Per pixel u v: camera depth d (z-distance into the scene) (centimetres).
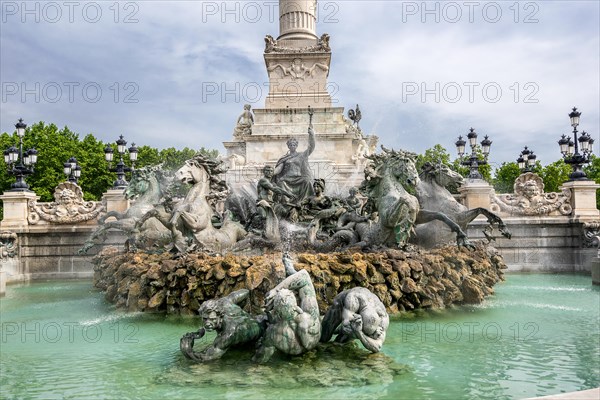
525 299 1130
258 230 1312
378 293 911
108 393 536
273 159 1936
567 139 2238
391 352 675
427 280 972
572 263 2045
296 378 554
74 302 1226
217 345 613
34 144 4512
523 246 2062
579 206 2055
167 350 703
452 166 4156
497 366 618
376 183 1164
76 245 2077
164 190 1433
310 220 1430
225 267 930
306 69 2025
